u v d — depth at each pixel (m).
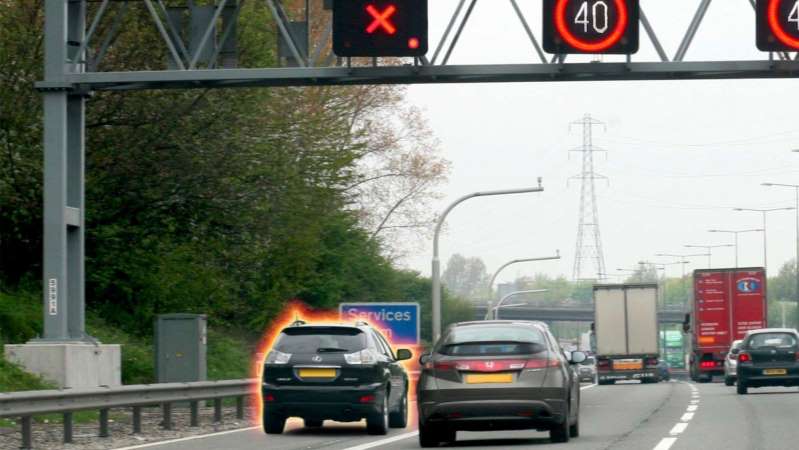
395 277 87.31
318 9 76.75
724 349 84.62
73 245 37.12
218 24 49.06
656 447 25.95
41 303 49.00
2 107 45.78
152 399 32.34
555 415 27.20
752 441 27.33
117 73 36.03
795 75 34.97
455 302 154.00
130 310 54.34
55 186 36.12
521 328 28.06
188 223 51.59
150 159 49.00
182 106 47.84
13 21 45.88
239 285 58.75
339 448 27.28
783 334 55.66
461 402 27.00
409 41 33.41
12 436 30.69
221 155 48.88
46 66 36.16
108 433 31.80
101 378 37.88
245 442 29.23
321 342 32.19
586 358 30.34
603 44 33.78
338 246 78.25
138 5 47.03
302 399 31.70
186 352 44.16
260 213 51.53
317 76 35.00
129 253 52.19
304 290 69.50
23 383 35.69
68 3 36.84
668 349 176.38
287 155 51.22
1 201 46.44
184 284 54.53
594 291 88.12
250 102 49.09
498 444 28.27
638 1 33.81
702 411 40.59
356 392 31.62
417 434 32.44
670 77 34.97
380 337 34.41
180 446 27.83
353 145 68.94
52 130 36.12
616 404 47.44
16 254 50.19
